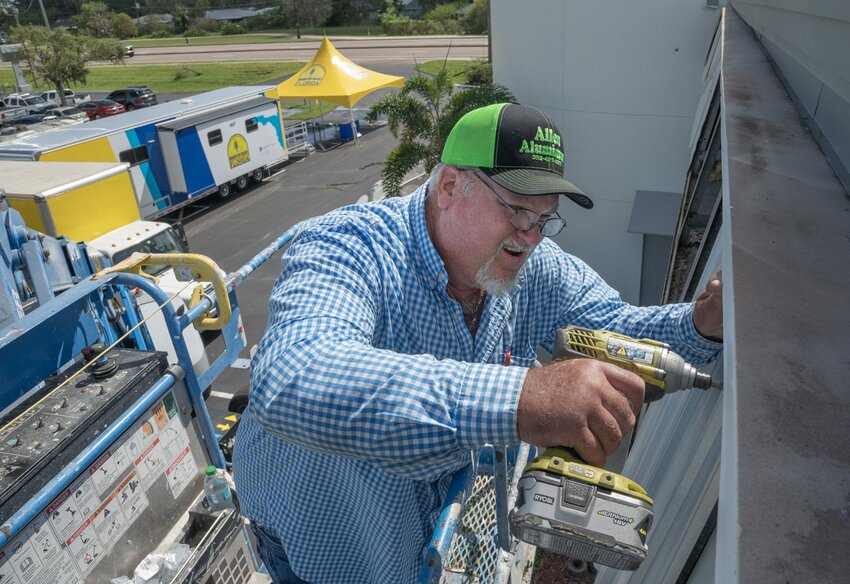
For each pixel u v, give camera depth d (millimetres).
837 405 688
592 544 1009
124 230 8062
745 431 662
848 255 1041
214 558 2615
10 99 28500
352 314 1359
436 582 1499
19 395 2299
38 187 7250
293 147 21750
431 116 11891
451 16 62281
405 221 1604
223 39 67250
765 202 1287
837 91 1521
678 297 3615
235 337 7754
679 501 1346
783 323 847
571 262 2008
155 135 15047
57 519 2152
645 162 8727
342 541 1977
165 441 2637
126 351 2674
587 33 8383
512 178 1380
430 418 1057
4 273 3492
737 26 5117
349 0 71062
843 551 523
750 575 512
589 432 1008
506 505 1808
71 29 69750
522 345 2020
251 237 15047
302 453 1804
